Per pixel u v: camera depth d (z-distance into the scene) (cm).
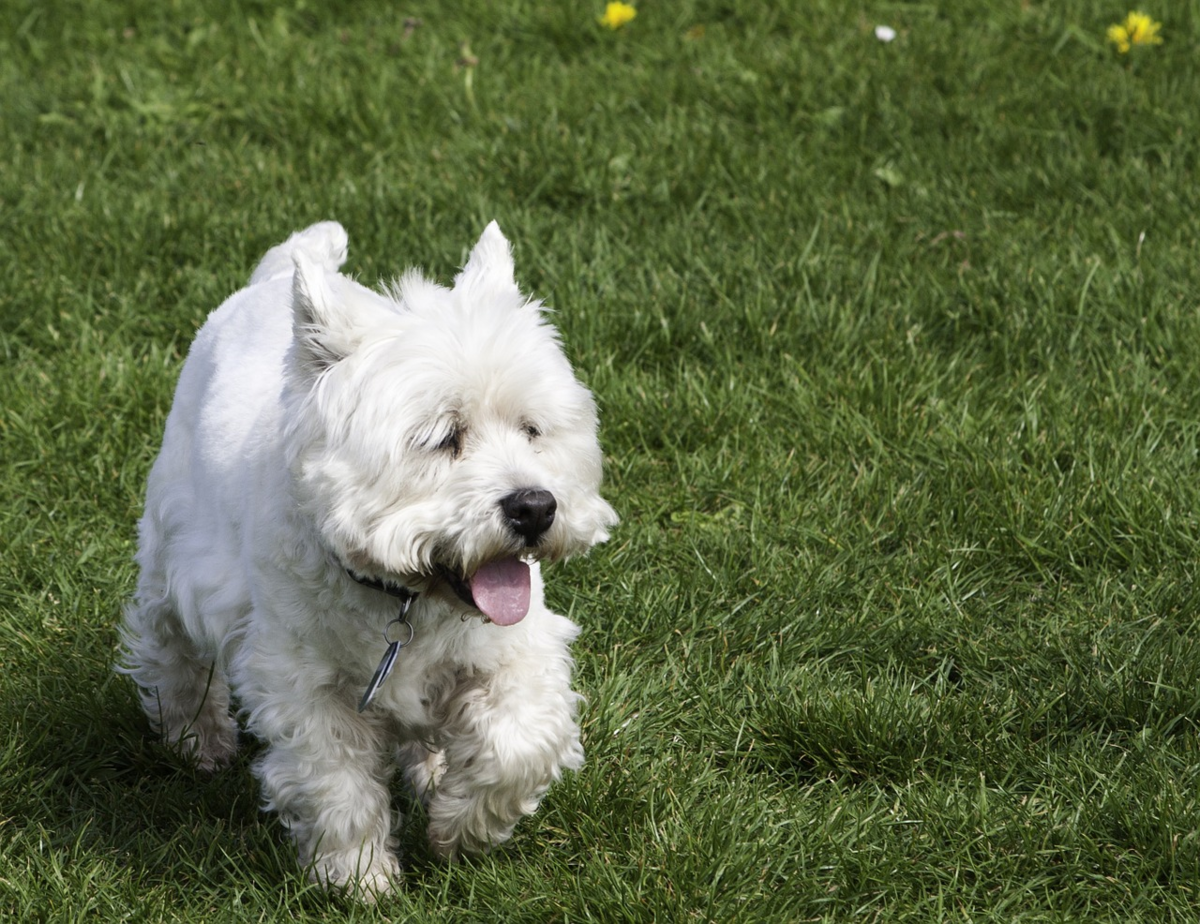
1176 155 1023
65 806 550
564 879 495
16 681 606
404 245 919
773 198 964
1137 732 565
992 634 629
